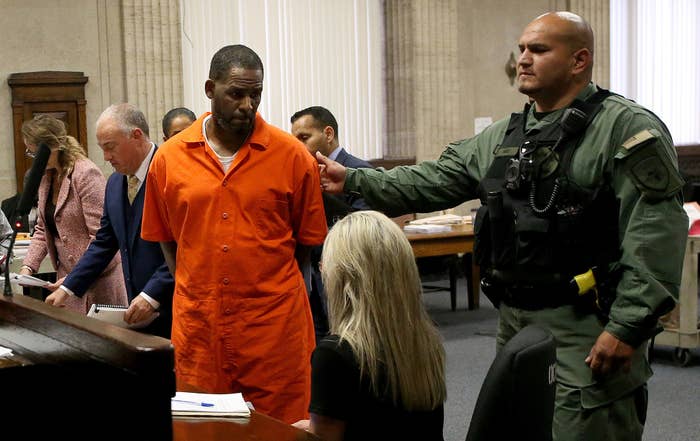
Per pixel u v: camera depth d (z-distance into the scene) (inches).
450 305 323.9
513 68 438.3
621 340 94.6
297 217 111.3
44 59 311.7
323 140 166.2
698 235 223.8
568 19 101.3
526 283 100.7
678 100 495.5
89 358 64.6
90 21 318.7
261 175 106.4
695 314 225.1
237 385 107.0
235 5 351.3
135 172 131.2
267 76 361.7
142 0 321.7
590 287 97.5
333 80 383.2
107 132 128.2
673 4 489.1
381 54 402.3
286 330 107.7
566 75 100.9
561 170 98.4
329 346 74.7
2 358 74.8
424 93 401.7
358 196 117.6
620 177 96.3
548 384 68.9
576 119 98.9
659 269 94.1
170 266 117.1
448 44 407.5
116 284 151.3
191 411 77.5
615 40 471.2
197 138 107.5
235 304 105.8
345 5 385.7
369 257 74.7
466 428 179.6
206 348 106.6
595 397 97.5
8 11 305.0
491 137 111.1
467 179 113.6
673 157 96.4
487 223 104.7
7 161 304.3
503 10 434.6
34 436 70.0
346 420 74.0
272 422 75.4
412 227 280.7
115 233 135.0
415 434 75.2
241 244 105.4
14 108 302.5
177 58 329.1
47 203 158.4
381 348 74.3
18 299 81.0
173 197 107.8
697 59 500.7
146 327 128.5
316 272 153.2
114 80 323.6
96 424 64.2
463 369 227.8
